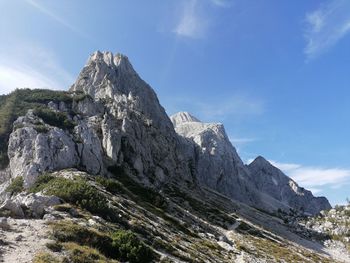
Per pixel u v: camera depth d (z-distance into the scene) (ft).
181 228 254.47
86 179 256.73
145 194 327.06
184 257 164.04
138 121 520.01
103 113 485.56
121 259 113.91
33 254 87.20
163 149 563.48
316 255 396.57
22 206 129.08
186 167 634.43
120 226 160.66
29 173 262.26
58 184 180.65
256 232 418.51
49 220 119.75
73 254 93.66
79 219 135.74
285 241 435.12
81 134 347.77
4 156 342.03
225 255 226.79
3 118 390.01
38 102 453.17
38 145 294.46
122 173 369.71
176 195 455.63
